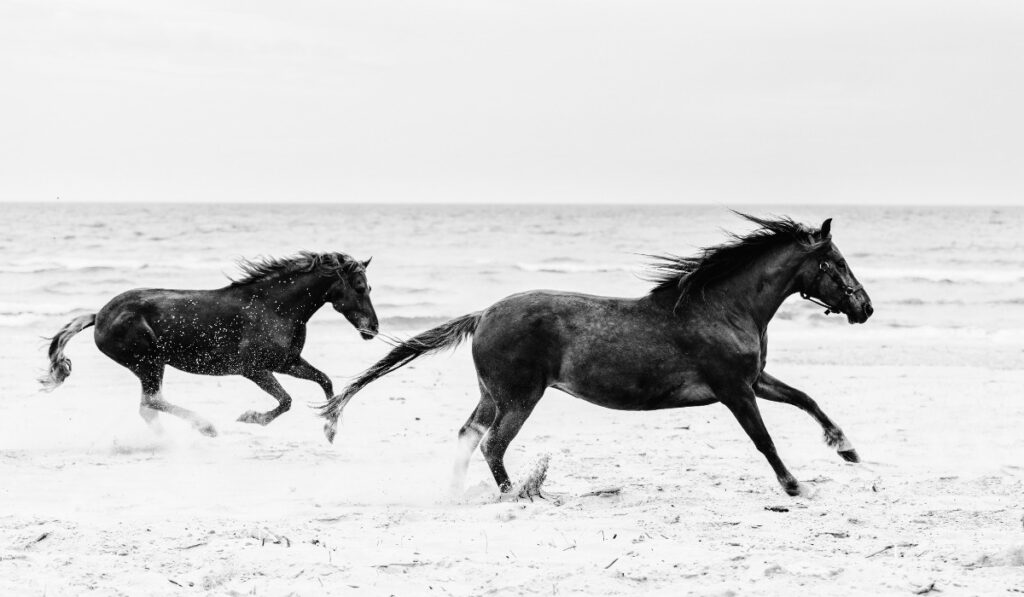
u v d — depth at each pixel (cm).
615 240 6000
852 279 856
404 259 4619
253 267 1145
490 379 829
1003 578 578
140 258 4459
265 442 1121
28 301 2859
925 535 691
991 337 2325
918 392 1509
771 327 2516
